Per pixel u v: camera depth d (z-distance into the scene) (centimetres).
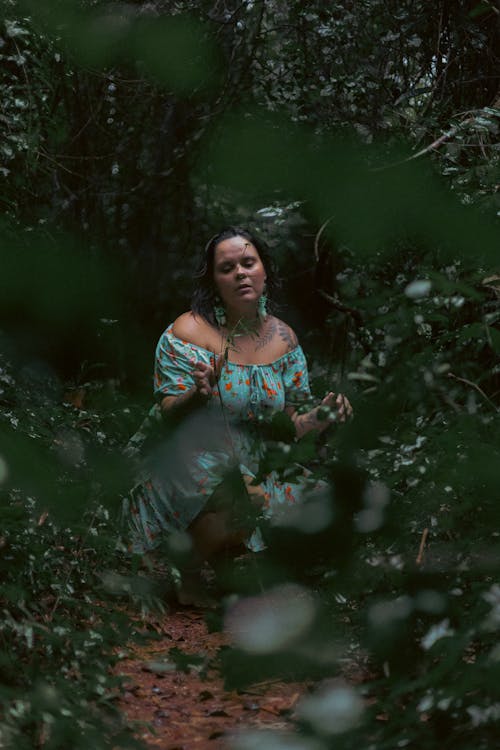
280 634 212
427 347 251
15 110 382
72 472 348
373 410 258
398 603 228
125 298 550
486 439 241
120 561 383
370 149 399
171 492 386
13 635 284
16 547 301
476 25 391
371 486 257
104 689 278
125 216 550
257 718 274
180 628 363
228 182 480
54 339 501
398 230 337
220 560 392
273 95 460
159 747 260
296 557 261
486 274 253
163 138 537
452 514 244
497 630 219
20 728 242
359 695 226
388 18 421
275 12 491
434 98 402
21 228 452
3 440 307
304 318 521
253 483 248
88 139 533
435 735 219
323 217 374
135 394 560
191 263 567
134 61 499
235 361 390
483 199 289
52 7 424
